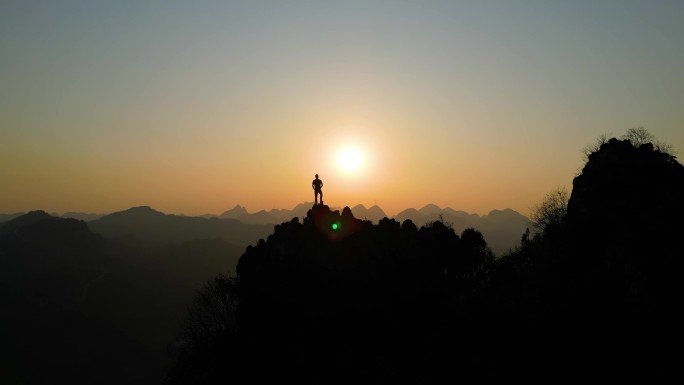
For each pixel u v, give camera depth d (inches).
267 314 2194.9
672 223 1622.8
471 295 2247.8
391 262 2347.4
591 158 2066.9
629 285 1598.2
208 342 2613.2
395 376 1704.0
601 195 1905.8
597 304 1667.1
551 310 1774.1
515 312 1908.2
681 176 1785.2
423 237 2551.7
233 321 2728.8
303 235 2508.6
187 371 2568.9
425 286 2252.7
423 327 2006.6
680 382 1298.0
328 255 2452.0
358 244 2502.5
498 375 1562.5
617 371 1408.7
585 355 1510.8
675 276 1503.4
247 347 2146.9
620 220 1784.0
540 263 2105.1
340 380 1782.7
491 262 2642.7
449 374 1640.0
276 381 1921.8
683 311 1437.0
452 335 1888.5
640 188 1813.5
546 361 1556.3
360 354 1899.6
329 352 1964.8
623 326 1531.7
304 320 2144.4
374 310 2135.8
